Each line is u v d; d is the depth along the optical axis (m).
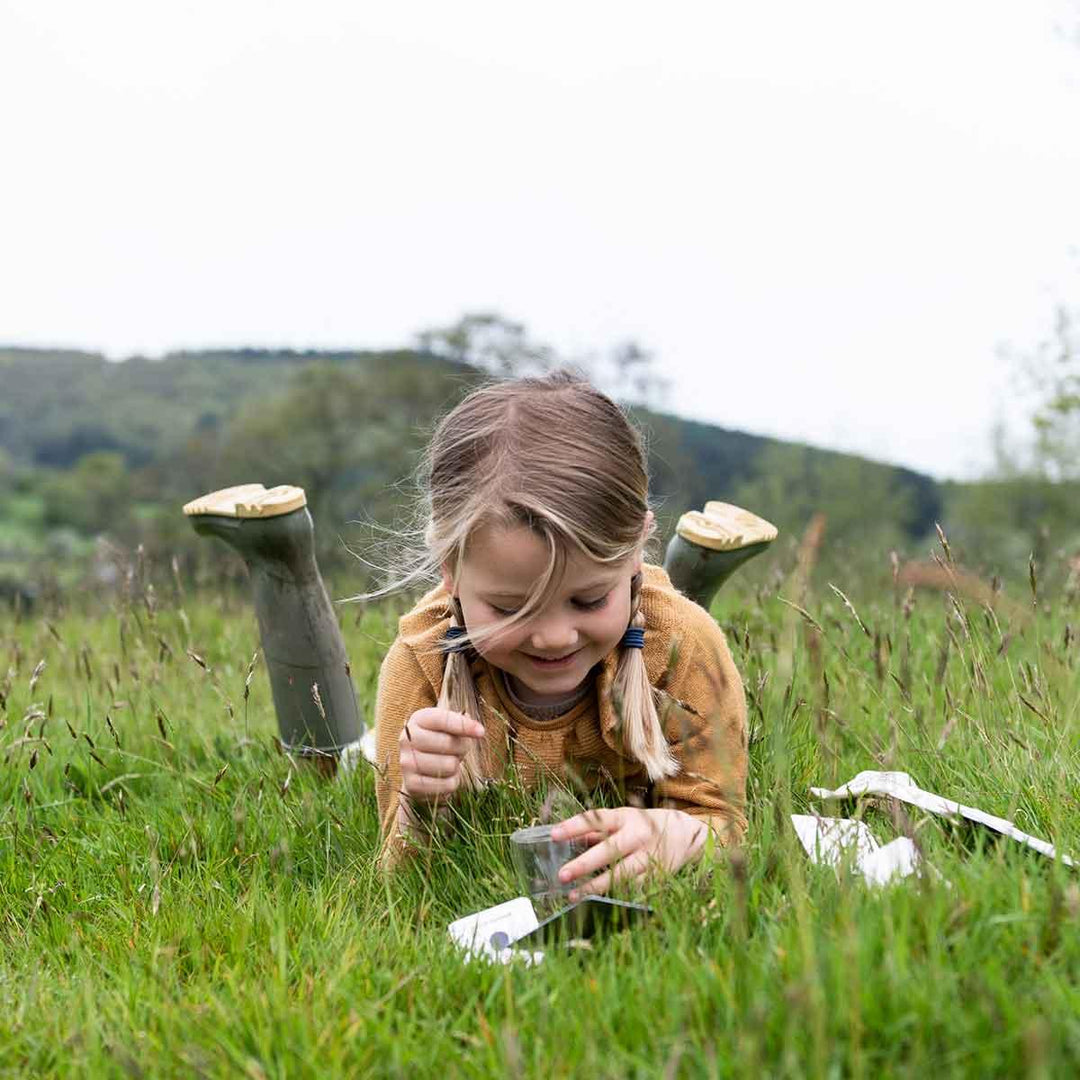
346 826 2.54
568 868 1.89
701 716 2.29
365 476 29.25
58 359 54.38
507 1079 1.36
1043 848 1.85
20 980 1.95
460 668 2.36
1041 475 20.05
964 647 2.74
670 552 3.08
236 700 3.87
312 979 1.67
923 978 1.40
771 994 1.42
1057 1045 1.24
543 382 2.21
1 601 5.86
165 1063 1.52
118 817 2.82
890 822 2.09
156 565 5.18
